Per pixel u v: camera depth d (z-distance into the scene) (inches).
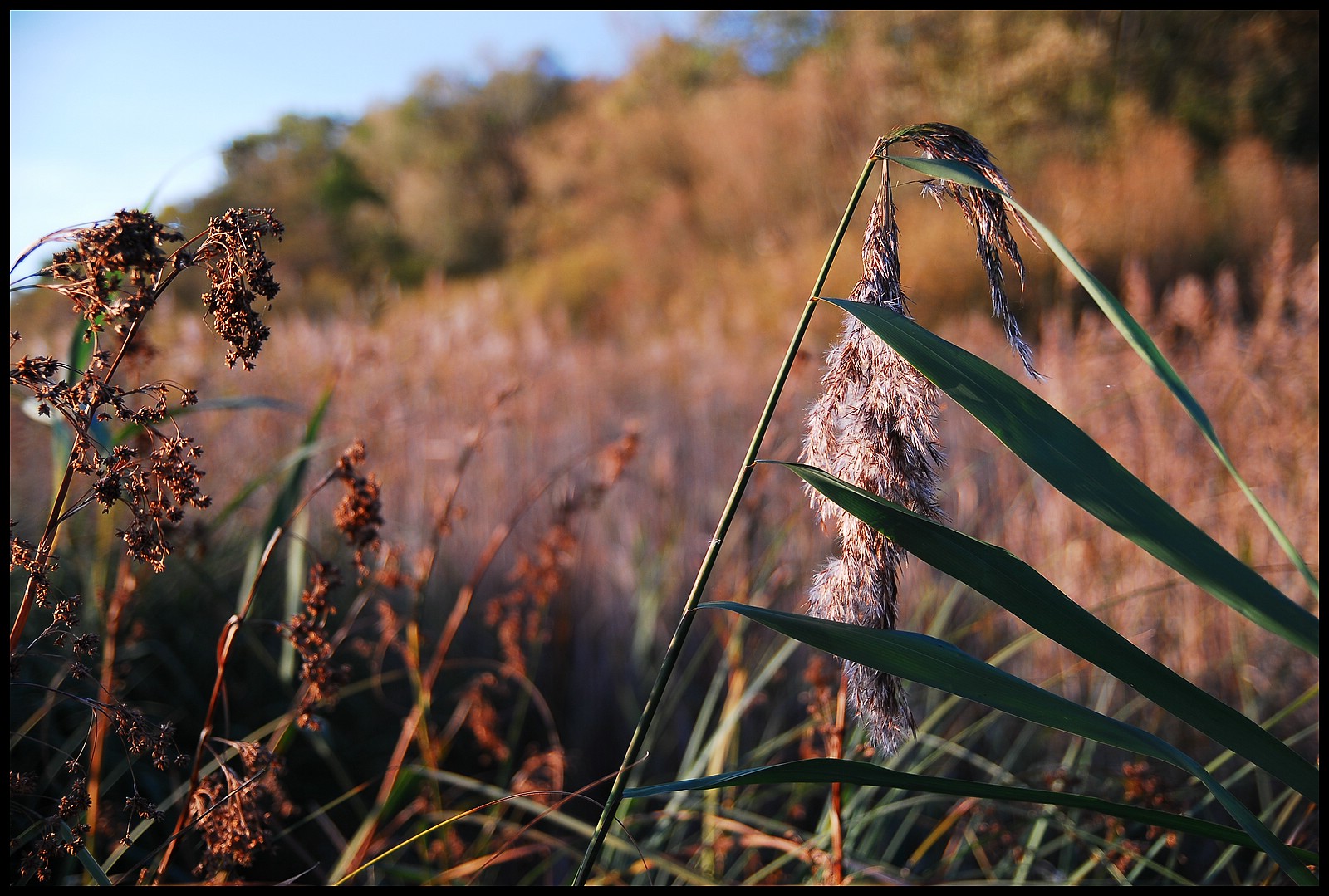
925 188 42.9
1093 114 553.3
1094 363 166.1
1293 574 135.9
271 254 881.5
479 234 998.4
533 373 223.3
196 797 51.6
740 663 102.7
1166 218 415.2
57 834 45.5
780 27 898.7
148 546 41.4
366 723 128.9
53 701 74.5
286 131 1093.1
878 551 42.7
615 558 161.3
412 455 186.4
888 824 110.3
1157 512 33.1
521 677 96.4
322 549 148.7
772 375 260.7
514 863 104.7
